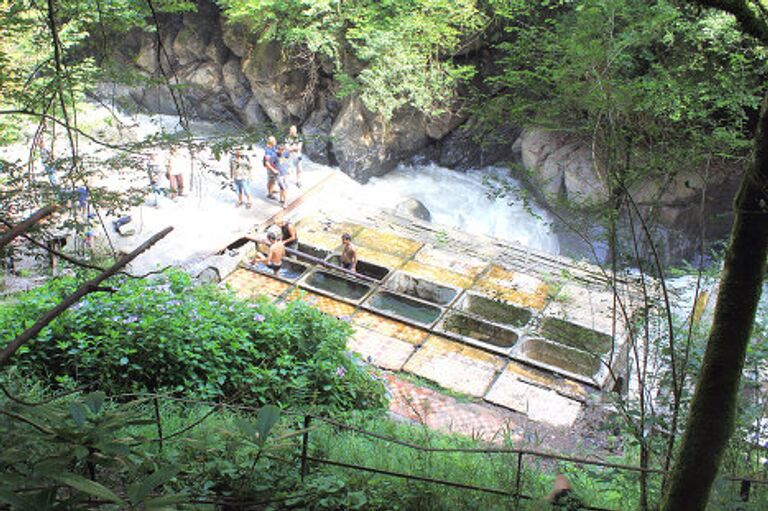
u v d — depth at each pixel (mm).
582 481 7148
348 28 21312
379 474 5453
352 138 23688
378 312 14344
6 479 2508
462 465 6270
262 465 4609
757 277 3816
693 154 5363
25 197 6188
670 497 4195
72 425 3053
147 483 2535
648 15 5594
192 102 25484
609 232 5848
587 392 12305
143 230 16469
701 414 4035
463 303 15086
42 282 12102
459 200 23938
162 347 8070
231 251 16203
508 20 19141
